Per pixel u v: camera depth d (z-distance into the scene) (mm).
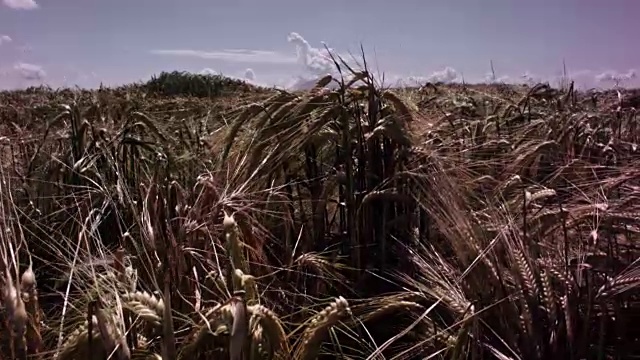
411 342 3186
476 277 3197
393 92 4496
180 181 4609
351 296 3664
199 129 6441
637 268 3221
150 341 2375
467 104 7645
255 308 2232
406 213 4109
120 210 4113
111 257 3066
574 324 3016
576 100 8867
